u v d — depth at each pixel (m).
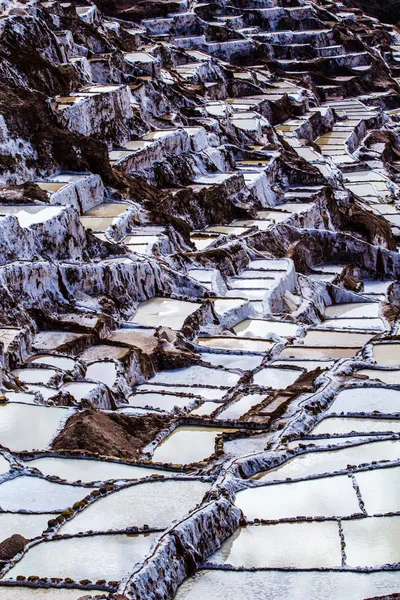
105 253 60.84
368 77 151.25
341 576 25.61
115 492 30.80
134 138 85.31
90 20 108.38
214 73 124.12
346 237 81.00
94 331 51.59
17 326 49.19
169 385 47.44
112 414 39.78
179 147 86.62
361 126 130.12
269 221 80.69
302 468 32.34
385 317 66.94
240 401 43.06
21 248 54.81
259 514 29.12
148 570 25.00
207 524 27.25
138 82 96.50
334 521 28.42
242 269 69.56
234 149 95.12
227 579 25.75
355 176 110.19
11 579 25.39
